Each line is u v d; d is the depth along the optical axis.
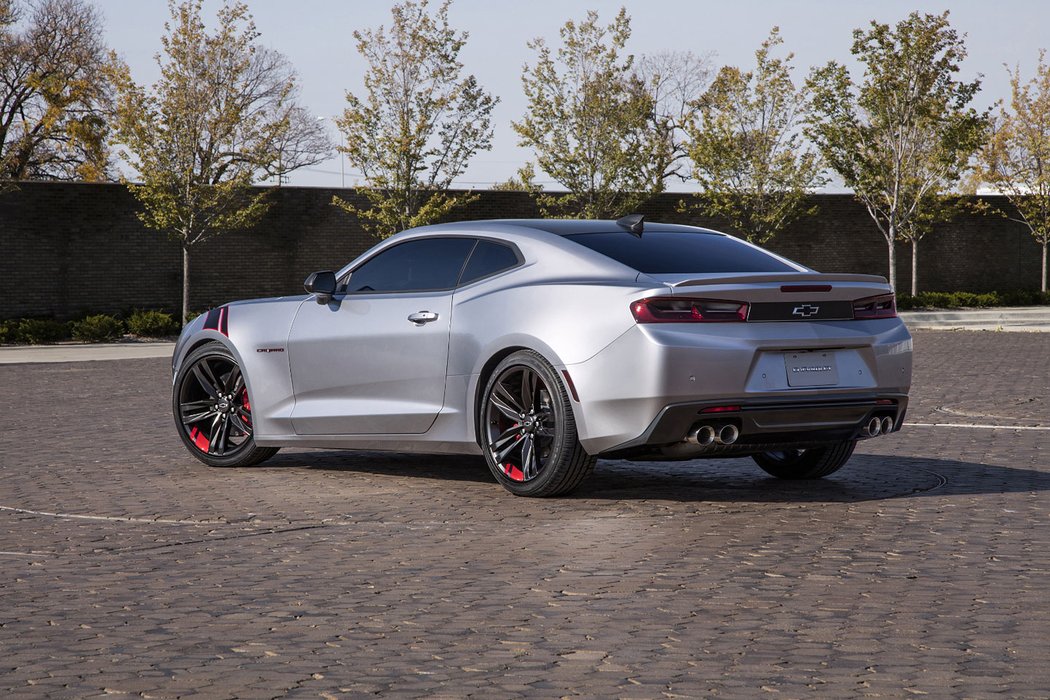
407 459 9.09
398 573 5.42
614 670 3.96
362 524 6.57
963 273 39.50
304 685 3.83
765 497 7.25
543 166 33.94
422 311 7.66
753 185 35.38
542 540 6.07
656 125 49.00
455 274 7.69
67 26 46.22
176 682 3.88
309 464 8.91
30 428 11.51
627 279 6.87
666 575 5.30
